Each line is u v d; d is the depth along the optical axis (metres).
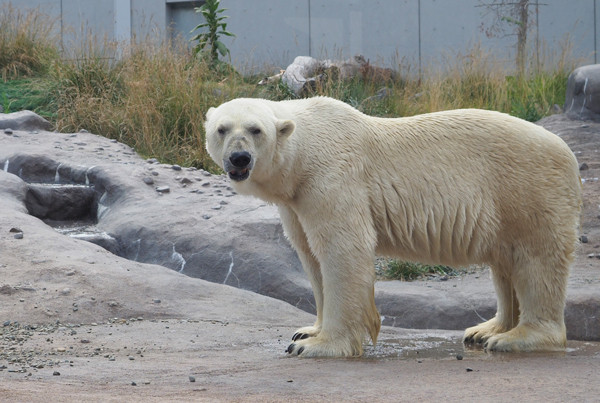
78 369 6.79
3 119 18.22
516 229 8.15
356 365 7.06
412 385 5.95
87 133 18.45
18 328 8.81
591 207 15.16
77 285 10.08
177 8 30.45
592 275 12.27
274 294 11.94
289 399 5.47
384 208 8.07
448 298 11.02
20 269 10.43
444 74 25.45
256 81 24.03
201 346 8.12
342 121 8.11
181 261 12.65
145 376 6.50
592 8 26.62
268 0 29.92
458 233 8.14
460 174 8.13
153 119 18.69
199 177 15.89
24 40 23.53
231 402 5.35
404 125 8.34
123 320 9.38
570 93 20.98
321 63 24.58
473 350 8.19
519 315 8.64
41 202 14.59
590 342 9.12
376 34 28.84
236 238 12.73
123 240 13.33
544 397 5.36
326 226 7.79
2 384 5.94
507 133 8.27
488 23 27.38
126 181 14.97
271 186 7.95
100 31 30.62
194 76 19.84
